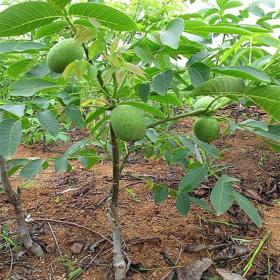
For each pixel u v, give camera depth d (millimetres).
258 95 416
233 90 415
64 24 400
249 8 671
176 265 591
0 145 394
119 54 387
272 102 417
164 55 488
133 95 454
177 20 403
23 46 462
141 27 450
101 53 396
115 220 544
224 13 630
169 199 771
